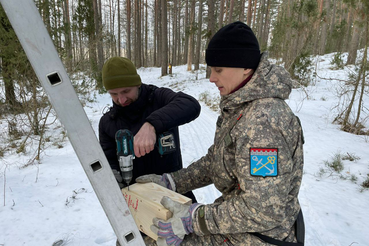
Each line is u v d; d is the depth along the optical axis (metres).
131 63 1.63
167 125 1.37
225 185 1.19
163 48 21.92
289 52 13.40
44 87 0.72
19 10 0.66
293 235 1.11
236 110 1.12
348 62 15.49
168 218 1.13
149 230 1.22
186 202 1.20
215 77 1.16
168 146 1.49
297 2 11.62
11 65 5.53
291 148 1.00
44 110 6.61
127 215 0.92
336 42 23.36
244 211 0.95
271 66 1.09
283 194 0.94
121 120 1.74
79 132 0.79
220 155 1.14
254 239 1.07
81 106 0.78
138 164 1.76
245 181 0.96
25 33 0.68
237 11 28.75
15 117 6.36
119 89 1.57
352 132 6.45
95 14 15.11
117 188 0.88
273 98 1.04
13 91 6.23
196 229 1.06
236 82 1.13
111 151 1.83
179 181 1.53
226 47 1.07
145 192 1.32
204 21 36.62
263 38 29.67
